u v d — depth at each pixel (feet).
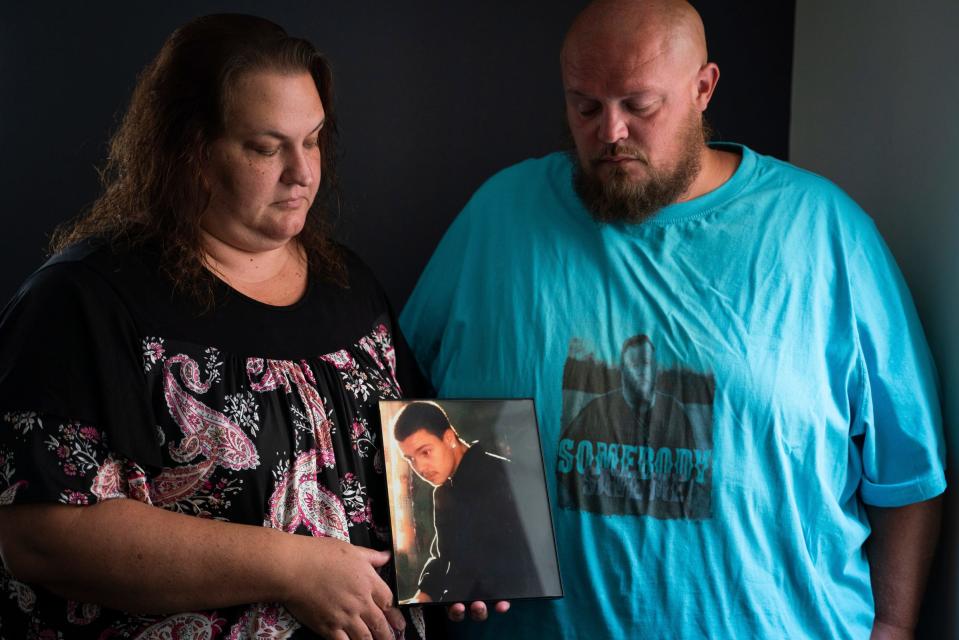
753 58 7.41
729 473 5.34
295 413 4.60
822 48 7.11
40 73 6.60
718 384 5.39
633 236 5.69
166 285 4.49
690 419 5.38
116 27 6.67
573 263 5.74
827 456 5.60
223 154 4.48
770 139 7.49
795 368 5.47
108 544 4.13
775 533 5.42
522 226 5.98
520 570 4.97
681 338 5.46
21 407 4.11
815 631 5.49
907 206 6.23
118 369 4.25
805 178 5.83
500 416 5.24
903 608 5.75
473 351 5.82
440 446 5.04
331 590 4.41
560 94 7.26
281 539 4.37
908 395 5.63
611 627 5.32
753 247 5.59
